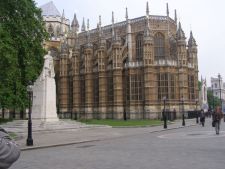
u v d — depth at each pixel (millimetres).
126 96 93375
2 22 42812
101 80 97812
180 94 90750
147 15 94750
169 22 96562
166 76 89688
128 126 56281
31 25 46844
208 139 29438
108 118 95938
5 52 37844
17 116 79812
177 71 91500
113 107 94125
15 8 43938
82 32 115312
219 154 19203
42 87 45594
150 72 89000
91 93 101625
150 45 90062
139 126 56688
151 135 37375
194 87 96125
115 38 94938
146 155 19266
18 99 44500
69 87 109750
